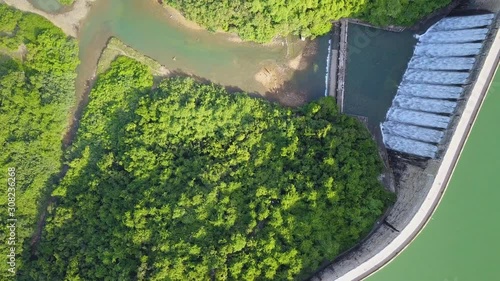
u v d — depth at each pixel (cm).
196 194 4522
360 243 4594
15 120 4856
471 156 4516
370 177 4634
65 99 5038
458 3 4909
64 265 4631
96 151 4959
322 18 4850
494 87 4512
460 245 4506
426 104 4716
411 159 4703
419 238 4491
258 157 4675
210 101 4900
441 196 4188
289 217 4434
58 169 4981
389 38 5056
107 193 4744
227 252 4334
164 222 4478
